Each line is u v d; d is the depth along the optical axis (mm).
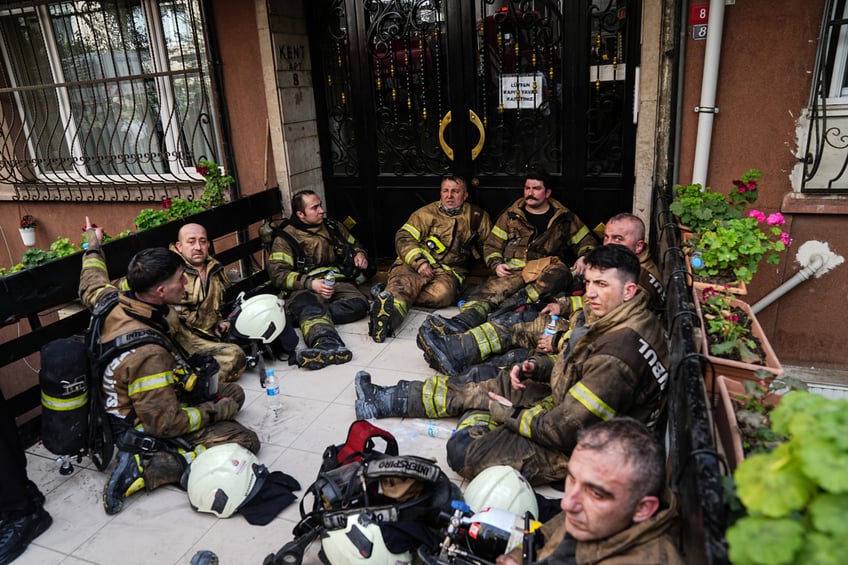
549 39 4492
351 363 4051
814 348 4098
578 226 4590
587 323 2834
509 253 4672
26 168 6086
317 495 2342
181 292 2971
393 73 4973
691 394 1661
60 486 3031
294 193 5199
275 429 3355
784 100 3730
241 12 4805
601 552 1630
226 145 5184
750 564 1092
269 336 3938
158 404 2785
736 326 2615
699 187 3654
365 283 5387
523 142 4797
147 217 4445
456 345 3619
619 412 2359
